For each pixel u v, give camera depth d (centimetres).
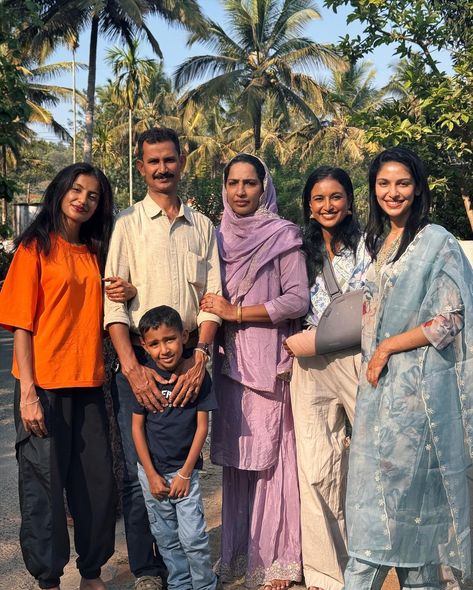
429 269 271
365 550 271
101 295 315
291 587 339
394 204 279
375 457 275
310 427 334
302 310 330
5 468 504
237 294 336
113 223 322
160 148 317
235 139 4025
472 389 266
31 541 301
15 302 298
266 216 339
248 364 337
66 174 305
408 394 269
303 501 335
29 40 2331
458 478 268
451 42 982
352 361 321
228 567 348
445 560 269
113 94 3862
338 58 2642
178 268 321
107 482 314
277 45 2755
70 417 307
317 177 326
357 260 326
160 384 311
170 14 2375
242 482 350
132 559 328
